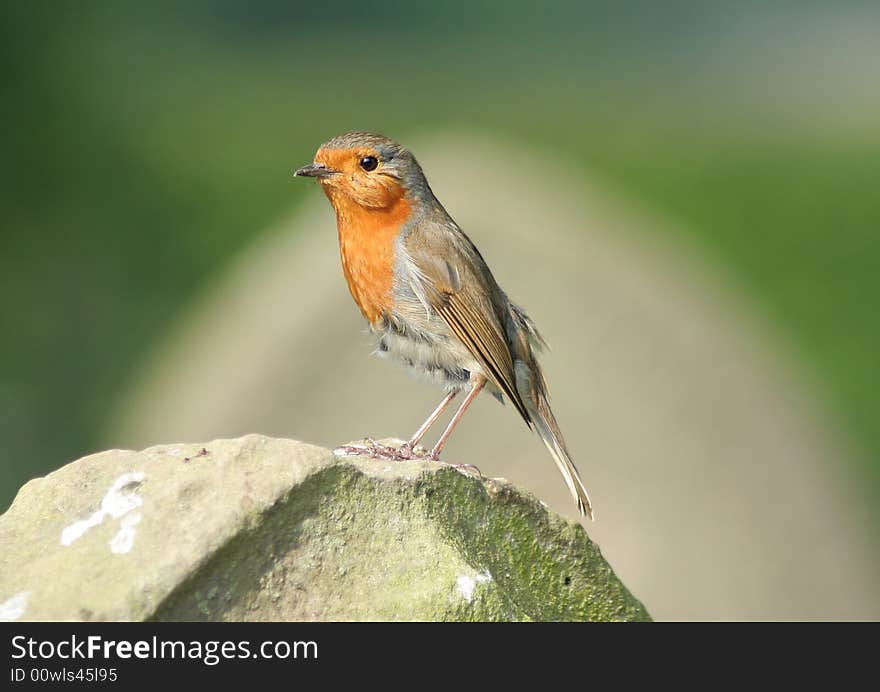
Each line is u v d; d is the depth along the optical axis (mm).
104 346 22531
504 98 45812
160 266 24609
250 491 5840
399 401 14109
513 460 13086
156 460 6066
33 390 21000
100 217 24422
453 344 8258
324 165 8258
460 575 6090
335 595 5945
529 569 6938
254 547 5820
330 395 14375
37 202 23344
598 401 13445
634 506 12945
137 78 28484
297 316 14992
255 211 27281
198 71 41812
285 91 42438
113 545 5734
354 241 8336
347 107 40906
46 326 22344
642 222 21844
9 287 22391
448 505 6465
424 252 8195
